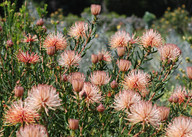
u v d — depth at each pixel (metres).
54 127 0.88
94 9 1.06
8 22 1.31
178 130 0.79
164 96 1.45
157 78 1.00
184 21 4.73
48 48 0.95
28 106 0.78
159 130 0.85
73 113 0.87
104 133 0.86
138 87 0.92
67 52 0.96
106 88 1.01
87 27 1.10
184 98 1.02
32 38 1.11
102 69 1.06
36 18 1.88
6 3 1.33
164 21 4.89
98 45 2.25
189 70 1.01
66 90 0.95
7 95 0.99
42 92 0.75
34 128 0.69
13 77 1.04
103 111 0.86
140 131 0.83
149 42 1.04
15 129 0.85
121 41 1.07
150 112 0.79
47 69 1.04
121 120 0.85
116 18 5.14
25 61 0.96
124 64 0.95
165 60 0.98
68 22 4.35
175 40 2.71
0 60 1.08
